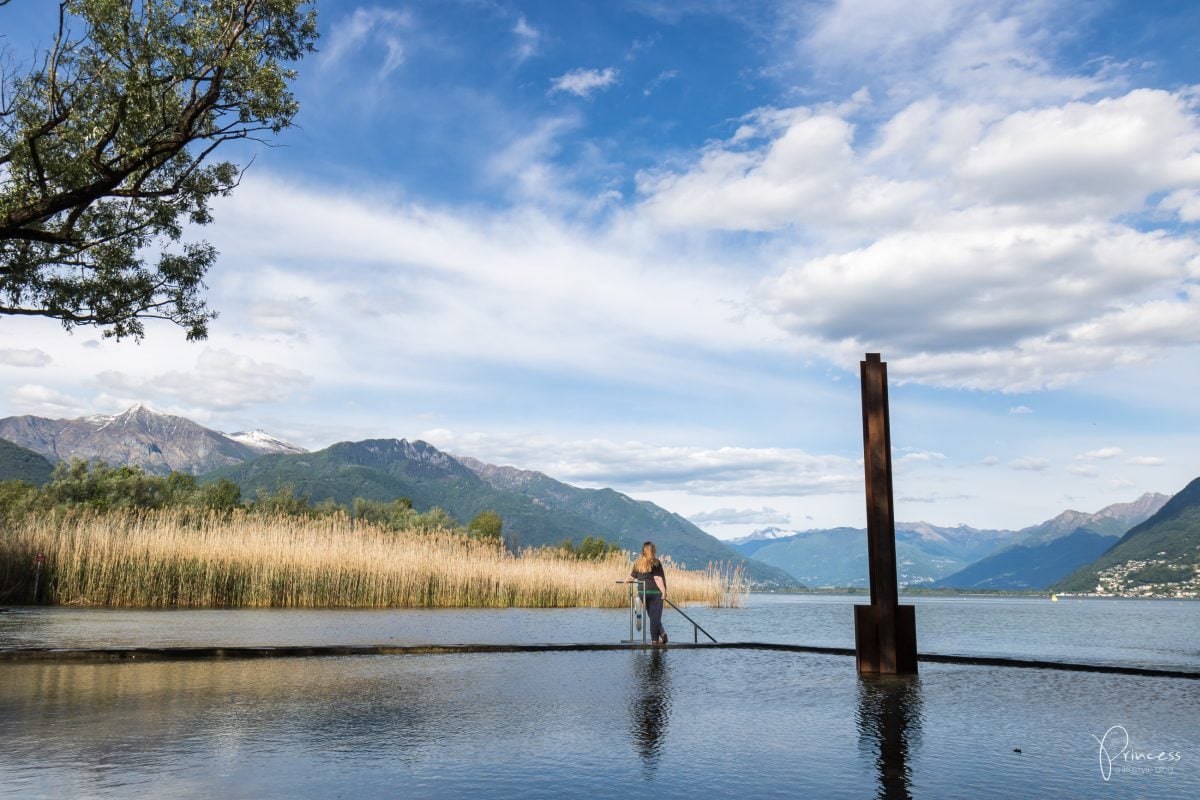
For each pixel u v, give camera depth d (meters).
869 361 10.18
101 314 19.39
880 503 10.11
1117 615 42.03
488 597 29.34
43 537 24.52
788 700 7.75
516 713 6.83
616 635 16.44
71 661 10.27
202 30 15.98
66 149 17.09
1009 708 7.38
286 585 25.88
